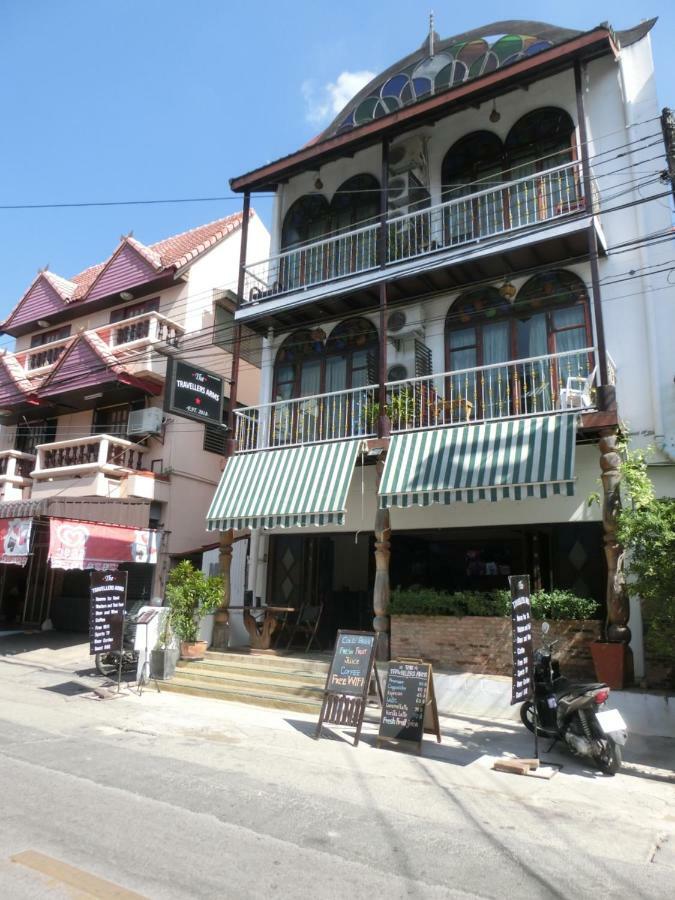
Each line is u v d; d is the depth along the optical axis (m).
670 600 7.84
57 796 5.83
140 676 11.98
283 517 12.41
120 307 21.02
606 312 12.05
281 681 11.42
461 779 6.95
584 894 4.29
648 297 11.62
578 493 11.51
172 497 17.89
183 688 11.51
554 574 11.95
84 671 13.64
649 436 11.19
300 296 14.53
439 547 14.88
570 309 12.53
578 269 12.54
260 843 4.91
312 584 14.77
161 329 18.42
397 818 5.62
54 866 4.32
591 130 12.85
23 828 5.01
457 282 13.46
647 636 8.69
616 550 10.05
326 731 9.04
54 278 23.56
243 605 14.40
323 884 4.27
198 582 12.83
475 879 4.46
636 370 11.58
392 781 6.77
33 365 21.94
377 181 15.62
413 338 13.87
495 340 13.23
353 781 6.71
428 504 11.02
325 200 16.33
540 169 13.41
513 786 6.73
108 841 4.82
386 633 11.75
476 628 10.95
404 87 15.38
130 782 6.34
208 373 15.33
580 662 10.00
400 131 13.70
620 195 11.74
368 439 12.53
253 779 6.62
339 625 15.15
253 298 15.96
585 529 11.88
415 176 14.68
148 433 17.95
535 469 10.23
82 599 18.89
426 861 4.72
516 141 13.83
